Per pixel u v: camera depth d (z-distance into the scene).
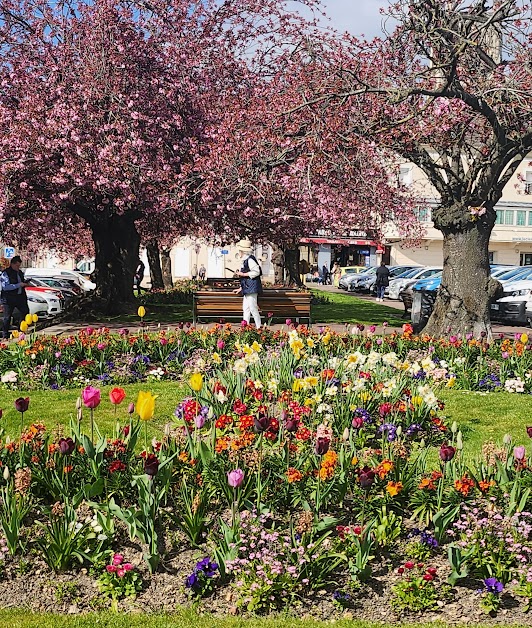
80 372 11.47
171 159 22.41
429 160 15.78
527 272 28.14
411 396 8.24
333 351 11.85
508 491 5.82
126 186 20.72
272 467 5.86
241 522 5.35
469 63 16.80
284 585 4.78
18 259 17.00
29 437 6.04
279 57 24.95
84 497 5.54
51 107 22.03
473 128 17.69
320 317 25.31
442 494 5.70
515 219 62.22
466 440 8.28
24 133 20.86
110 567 4.81
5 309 16.92
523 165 60.78
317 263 64.38
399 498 5.77
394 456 6.09
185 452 5.95
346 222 22.89
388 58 17.52
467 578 5.10
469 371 11.55
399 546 5.38
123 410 9.45
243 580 4.83
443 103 15.66
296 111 16.84
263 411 7.31
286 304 18.17
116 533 5.31
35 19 23.61
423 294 18.25
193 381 6.12
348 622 4.60
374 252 62.25
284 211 21.75
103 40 22.77
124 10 23.05
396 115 15.91
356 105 16.03
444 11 15.15
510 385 10.94
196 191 20.41
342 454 5.88
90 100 21.88
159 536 5.31
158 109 22.61
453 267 15.49
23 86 22.67
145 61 23.31
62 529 5.01
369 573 4.97
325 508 5.71
